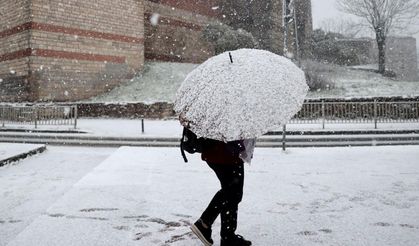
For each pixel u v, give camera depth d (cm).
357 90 2314
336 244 297
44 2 2130
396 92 2259
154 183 509
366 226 337
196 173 578
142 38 2639
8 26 2200
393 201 414
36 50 2097
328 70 2977
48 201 535
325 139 1178
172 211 387
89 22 2330
